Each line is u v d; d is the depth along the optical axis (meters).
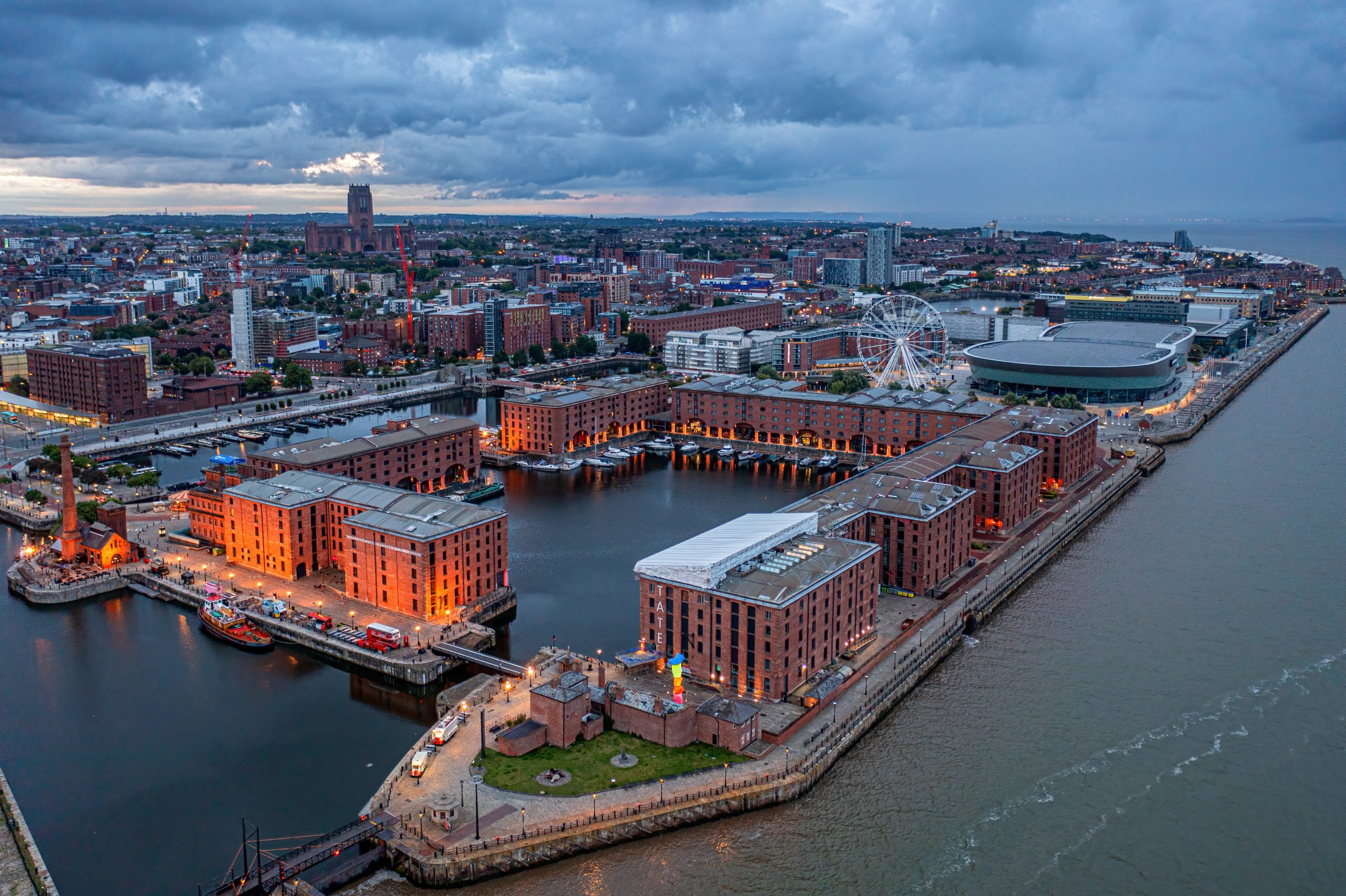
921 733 179.12
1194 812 156.00
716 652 185.88
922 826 152.62
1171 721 182.00
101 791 163.75
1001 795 160.38
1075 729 179.75
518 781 158.00
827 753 166.50
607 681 189.88
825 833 150.88
